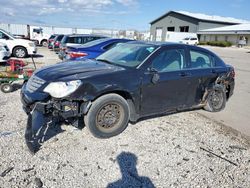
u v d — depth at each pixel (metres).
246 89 8.39
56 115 3.53
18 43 13.48
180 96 4.62
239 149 3.79
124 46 4.96
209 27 56.69
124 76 3.83
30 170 2.91
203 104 5.18
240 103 6.53
